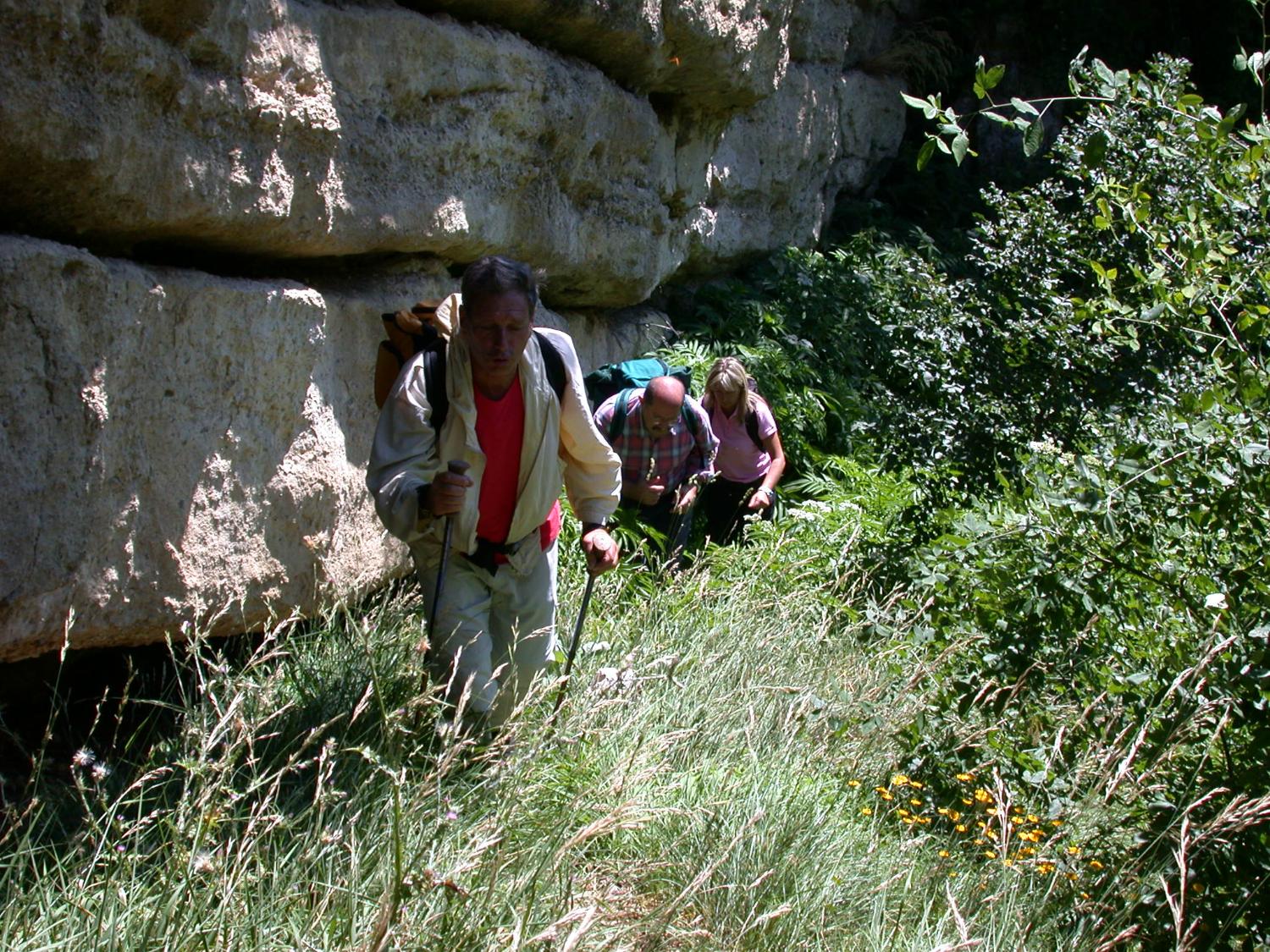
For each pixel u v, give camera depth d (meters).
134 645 4.50
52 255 3.75
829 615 6.05
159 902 2.92
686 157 9.09
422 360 4.16
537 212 6.93
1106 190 5.11
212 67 4.28
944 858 4.14
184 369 4.36
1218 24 15.10
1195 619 4.21
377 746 4.09
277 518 4.90
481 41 6.01
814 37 12.09
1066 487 4.18
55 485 3.81
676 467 6.97
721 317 10.45
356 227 5.20
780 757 4.68
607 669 4.61
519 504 4.27
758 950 3.59
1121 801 4.46
